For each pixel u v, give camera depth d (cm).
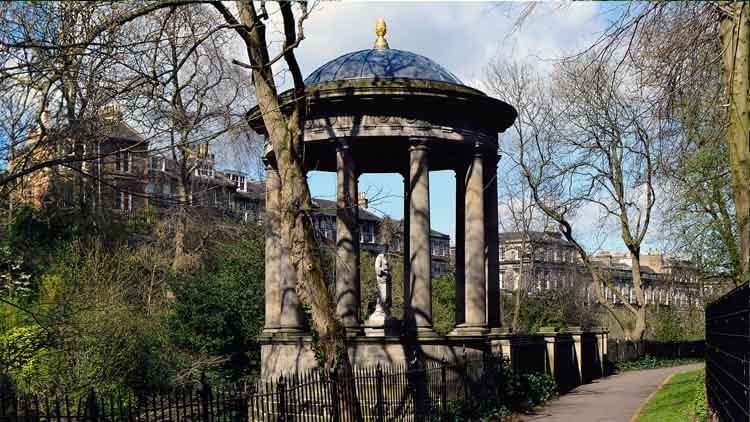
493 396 2542
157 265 3588
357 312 2575
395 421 2081
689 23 1595
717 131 2039
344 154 2569
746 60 1378
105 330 2420
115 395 2305
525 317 6444
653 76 1755
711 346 1803
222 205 4572
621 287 12031
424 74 2686
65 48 1344
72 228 3291
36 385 2186
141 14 1467
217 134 1523
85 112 2169
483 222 2742
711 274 3384
